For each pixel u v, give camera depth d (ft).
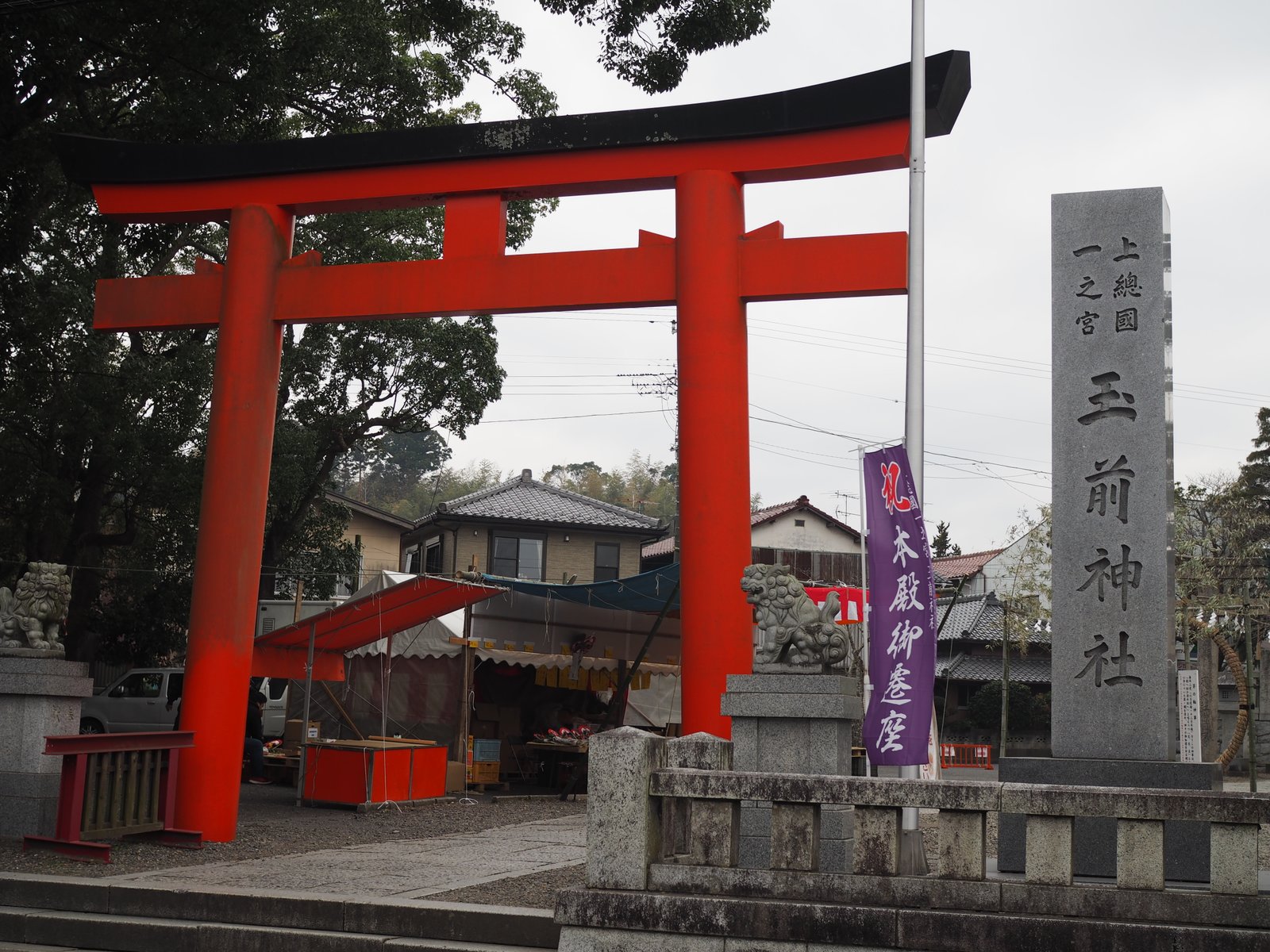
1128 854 18.74
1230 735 104.68
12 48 48.14
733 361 36.55
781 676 27.53
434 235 83.41
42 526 70.13
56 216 62.69
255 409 40.09
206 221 43.50
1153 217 31.42
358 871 30.73
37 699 34.78
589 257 38.60
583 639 62.08
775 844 19.94
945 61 35.19
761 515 121.29
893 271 35.94
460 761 55.93
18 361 59.11
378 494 256.11
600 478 260.83
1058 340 31.76
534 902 25.81
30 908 28.07
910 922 18.62
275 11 56.75
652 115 38.22
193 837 35.73
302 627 50.67
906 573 27.32
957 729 115.75
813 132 36.99
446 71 73.05
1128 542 30.55
